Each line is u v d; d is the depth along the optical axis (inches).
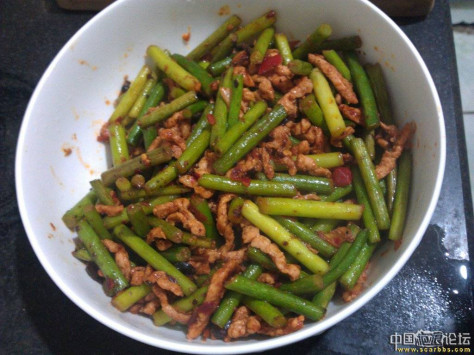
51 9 12.1
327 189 8.9
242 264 8.6
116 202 9.1
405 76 8.8
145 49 10.4
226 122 9.1
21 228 10.3
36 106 8.9
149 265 8.7
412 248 7.3
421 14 11.2
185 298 8.3
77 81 9.7
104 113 10.4
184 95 9.5
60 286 7.7
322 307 7.9
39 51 11.8
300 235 8.5
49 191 9.1
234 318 8.2
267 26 10.0
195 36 10.5
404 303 9.1
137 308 8.6
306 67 9.5
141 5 9.6
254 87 9.8
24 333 9.4
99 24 9.4
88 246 8.8
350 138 9.1
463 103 13.4
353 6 9.1
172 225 8.5
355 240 8.4
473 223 9.8
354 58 9.6
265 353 9.0
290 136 9.5
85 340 9.3
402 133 9.0
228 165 8.7
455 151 10.3
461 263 9.3
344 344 8.9
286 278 8.5
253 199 8.8
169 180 8.9
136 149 10.1
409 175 8.8
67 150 9.8
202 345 7.4
